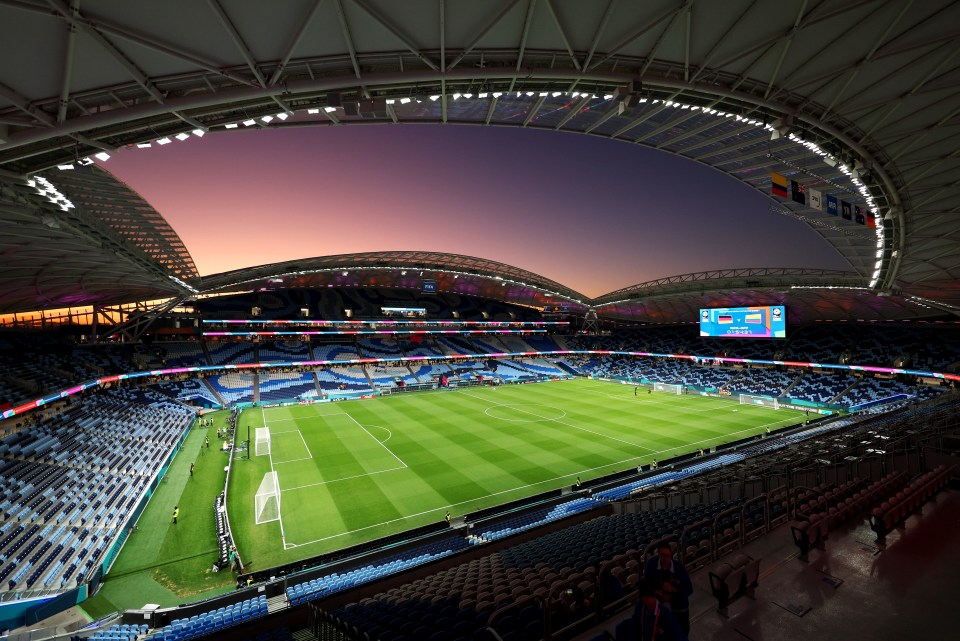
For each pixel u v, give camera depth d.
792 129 17.38
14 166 13.25
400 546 19.50
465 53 11.13
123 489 25.52
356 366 74.56
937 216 24.28
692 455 31.83
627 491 23.81
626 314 92.94
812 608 6.44
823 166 23.81
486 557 14.27
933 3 11.45
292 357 70.69
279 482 28.34
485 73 11.82
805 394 55.62
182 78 10.09
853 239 31.88
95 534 20.52
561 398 59.28
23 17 7.66
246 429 42.44
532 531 17.28
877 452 14.98
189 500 25.81
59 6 7.50
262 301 75.12
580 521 18.58
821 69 14.10
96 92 9.84
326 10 9.22
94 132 11.35
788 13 11.63
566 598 7.44
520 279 78.19
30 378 38.03
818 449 19.08
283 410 51.88
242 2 8.51
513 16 10.50
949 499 10.34
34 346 46.97
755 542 8.59
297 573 17.59
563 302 93.25
